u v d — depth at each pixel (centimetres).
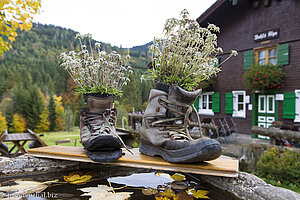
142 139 133
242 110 810
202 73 131
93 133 124
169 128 119
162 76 131
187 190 100
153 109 125
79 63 138
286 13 691
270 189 84
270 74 652
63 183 110
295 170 319
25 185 106
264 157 358
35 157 134
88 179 116
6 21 255
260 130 496
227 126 615
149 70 137
